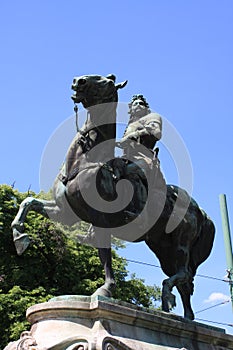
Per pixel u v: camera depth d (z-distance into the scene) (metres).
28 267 18.45
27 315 6.85
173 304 8.01
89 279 18.61
